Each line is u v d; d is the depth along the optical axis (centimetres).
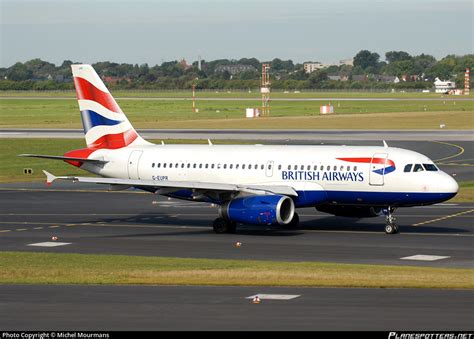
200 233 14788
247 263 11594
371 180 14562
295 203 15100
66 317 8281
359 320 8119
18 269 11038
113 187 15062
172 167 16100
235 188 14638
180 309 8619
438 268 11188
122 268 11150
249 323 8025
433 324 7944
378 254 12450
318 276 10356
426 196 14300
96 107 16775
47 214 17300
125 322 8081
